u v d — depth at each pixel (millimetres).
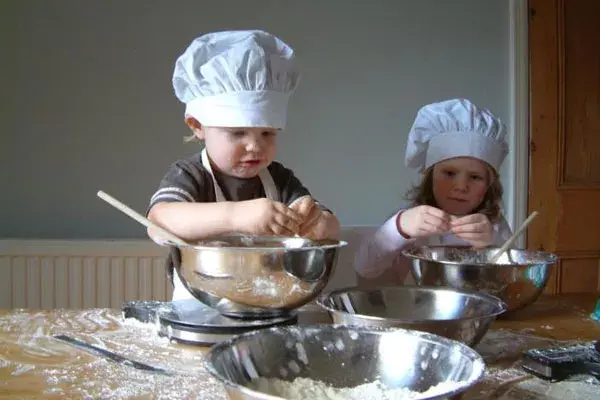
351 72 1883
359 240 1555
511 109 1946
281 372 615
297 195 1149
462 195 1312
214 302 792
